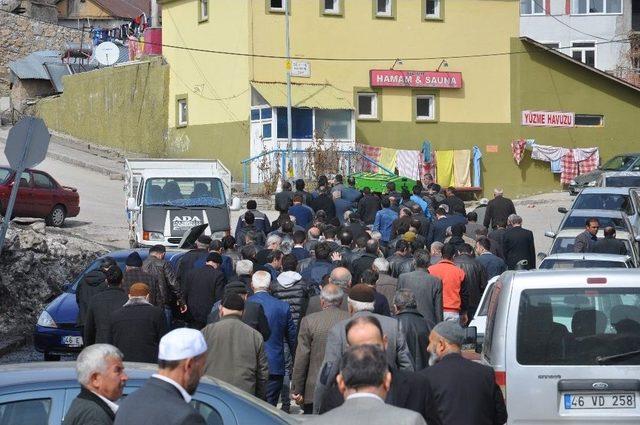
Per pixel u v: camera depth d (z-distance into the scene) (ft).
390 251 67.77
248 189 143.02
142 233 86.58
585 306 31.78
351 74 150.92
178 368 19.88
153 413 19.24
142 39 187.11
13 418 24.54
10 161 47.73
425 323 35.86
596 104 164.45
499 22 159.22
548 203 147.13
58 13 271.49
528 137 161.17
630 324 31.53
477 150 157.48
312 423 19.11
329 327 37.45
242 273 48.73
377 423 18.65
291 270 47.67
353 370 19.10
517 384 31.55
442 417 26.86
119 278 42.60
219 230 86.84
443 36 155.84
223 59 150.82
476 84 158.20
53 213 114.93
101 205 133.69
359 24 151.12
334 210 83.87
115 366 22.49
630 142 165.58
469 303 55.31
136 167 100.58
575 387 31.35
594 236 74.54
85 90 186.91
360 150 148.97
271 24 146.20
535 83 161.27
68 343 56.54
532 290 32.01
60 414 24.66
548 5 211.82
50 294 71.41
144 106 169.68
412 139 154.40
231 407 25.88
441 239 73.26
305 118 145.18
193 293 51.39
